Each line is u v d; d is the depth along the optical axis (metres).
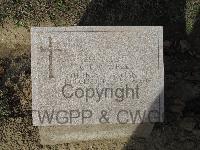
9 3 1.48
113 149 1.26
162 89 1.24
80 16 1.47
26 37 1.50
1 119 1.31
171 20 1.52
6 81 1.40
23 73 1.42
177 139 1.27
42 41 1.21
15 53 1.52
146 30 1.23
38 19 1.47
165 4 1.52
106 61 1.23
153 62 1.23
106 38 1.22
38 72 1.21
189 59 1.50
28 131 1.29
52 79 1.22
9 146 1.26
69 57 1.22
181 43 1.52
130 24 1.50
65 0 1.48
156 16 1.51
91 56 1.22
